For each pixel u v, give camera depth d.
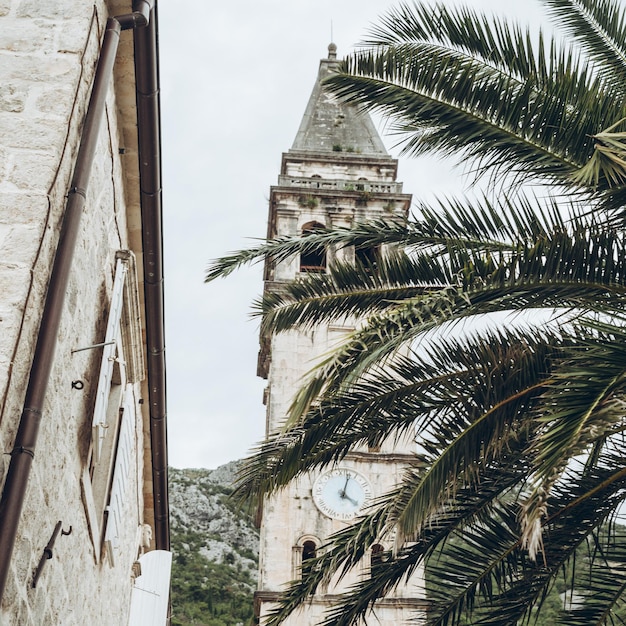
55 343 8.48
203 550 104.25
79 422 10.59
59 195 9.16
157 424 17.64
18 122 9.33
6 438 7.78
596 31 13.84
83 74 10.03
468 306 10.75
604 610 11.07
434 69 12.25
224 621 90.44
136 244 14.17
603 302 10.85
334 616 11.90
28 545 8.52
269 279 48.22
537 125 11.80
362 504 41.91
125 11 11.18
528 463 11.64
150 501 19.86
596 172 9.28
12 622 8.20
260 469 12.18
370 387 12.16
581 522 11.23
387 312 11.30
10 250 8.46
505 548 11.77
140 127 12.35
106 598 13.98
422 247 12.55
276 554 40.62
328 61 66.88
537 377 11.24
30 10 10.20
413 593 38.22
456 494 11.86
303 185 54.00
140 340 14.34
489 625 11.25
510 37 12.37
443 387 12.02
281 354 45.81
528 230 11.73
